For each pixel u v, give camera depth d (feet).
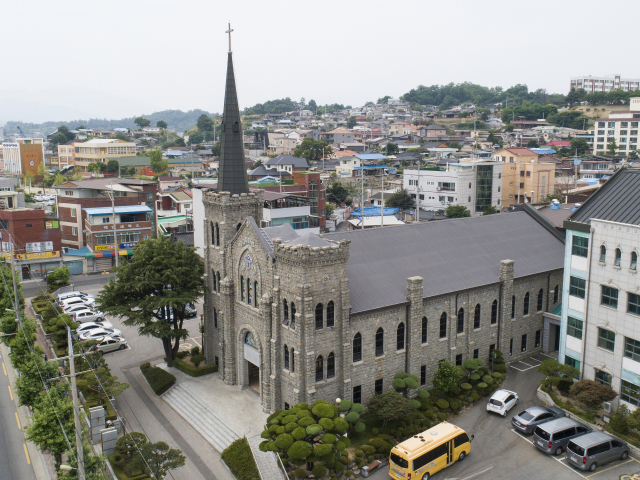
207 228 210.18
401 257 201.05
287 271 166.20
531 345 226.58
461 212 469.16
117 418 171.22
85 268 375.25
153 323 203.72
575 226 189.78
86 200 397.60
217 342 213.66
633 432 163.73
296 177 460.96
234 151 205.05
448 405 182.39
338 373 171.53
